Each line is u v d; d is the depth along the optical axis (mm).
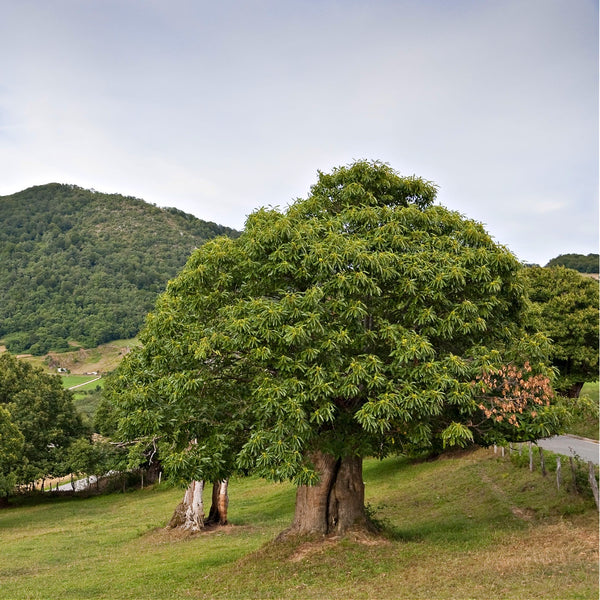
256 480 40062
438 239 15172
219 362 14648
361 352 14031
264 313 12922
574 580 10805
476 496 21094
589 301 34250
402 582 12258
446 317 13953
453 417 14727
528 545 13844
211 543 21328
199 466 13797
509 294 15633
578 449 25156
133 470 49031
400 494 24984
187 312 15547
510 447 25078
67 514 37781
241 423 14242
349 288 13258
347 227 15547
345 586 12508
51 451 44875
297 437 12617
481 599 10539
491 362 13914
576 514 15930
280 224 14391
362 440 14180
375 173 16750
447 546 14953
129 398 14852
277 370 13891
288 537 16078
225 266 15062
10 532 31531
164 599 13508
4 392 45812
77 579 17266
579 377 34750
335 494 16203
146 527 27781
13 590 16344
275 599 12203
